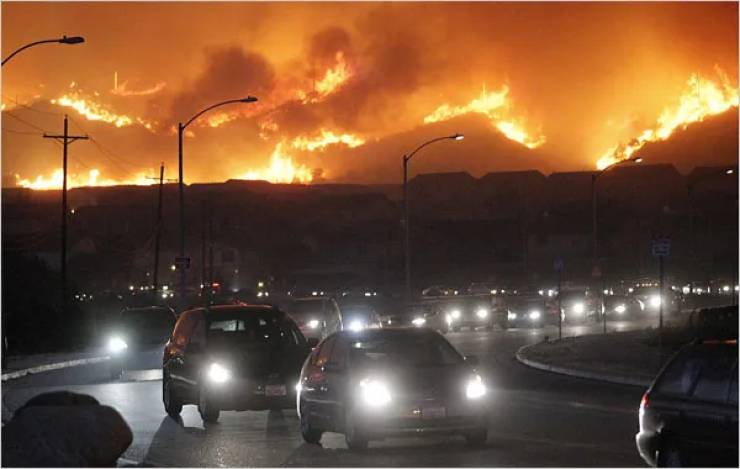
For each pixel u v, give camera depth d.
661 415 16.30
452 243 174.62
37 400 16.72
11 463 15.45
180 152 66.19
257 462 20.66
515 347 59.84
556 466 19.31
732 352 15.67
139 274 152.75
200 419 28.56
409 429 21.16
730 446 15.20
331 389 22.39
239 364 27.22
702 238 157.00
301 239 175.12
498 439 23.30
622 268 153.50
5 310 70.62
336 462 20.36
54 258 146.50
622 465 19.30
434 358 23.08
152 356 54.50
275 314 29.89
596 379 40.19
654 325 78.06
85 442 15.83
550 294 94.44
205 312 29.69
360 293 110.56
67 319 74.75
